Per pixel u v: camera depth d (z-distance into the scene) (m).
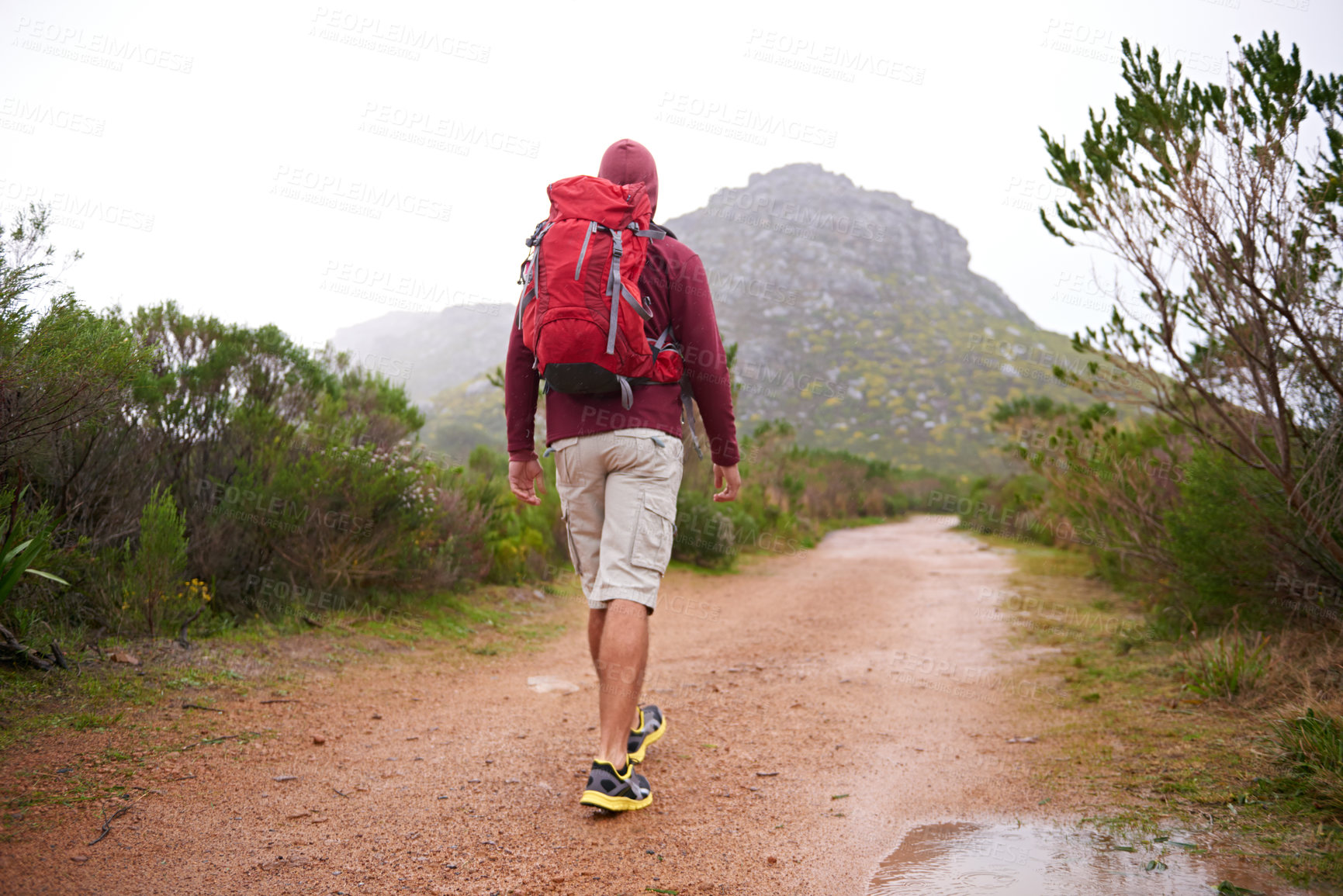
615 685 2.27
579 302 2.12
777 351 140.25
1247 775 2.42
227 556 4.52
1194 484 4.24
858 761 2.89
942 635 6.03
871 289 173.12
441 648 4.82
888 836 2.16
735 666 4.89
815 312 161.12
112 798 2.07
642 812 2.28
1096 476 5.57
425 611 5.64
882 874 1.89
